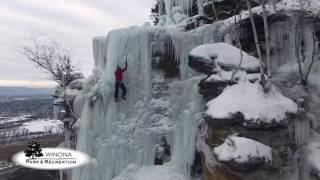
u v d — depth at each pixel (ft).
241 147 35.91
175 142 50.39
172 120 51.72
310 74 49.11
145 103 52.19
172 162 49.60
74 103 62.03
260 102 39.09
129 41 53.36
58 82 87.61
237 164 35.53
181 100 51.67
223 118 38.45
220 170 39.14
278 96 40.93
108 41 56.29
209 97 45.14
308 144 42.57
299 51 51.72
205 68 45.65
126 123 52.37
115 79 52.85
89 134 53.83
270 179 38.52
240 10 57.57
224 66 44.47
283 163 39.63
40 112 558.56
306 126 42.47
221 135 39.58
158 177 47.88
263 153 36.45
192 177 47.52
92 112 54.03
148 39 52.54
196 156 47.52
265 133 38.68
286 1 52.42
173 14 67.87
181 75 52.95
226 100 39.93
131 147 51.44
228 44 47.93
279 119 38.06
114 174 51.42
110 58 54.13
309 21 49.70
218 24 53.83
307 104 45.96
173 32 53.31
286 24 51.57
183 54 53.16
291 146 40.73
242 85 41.34
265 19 42.16
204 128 45.19
